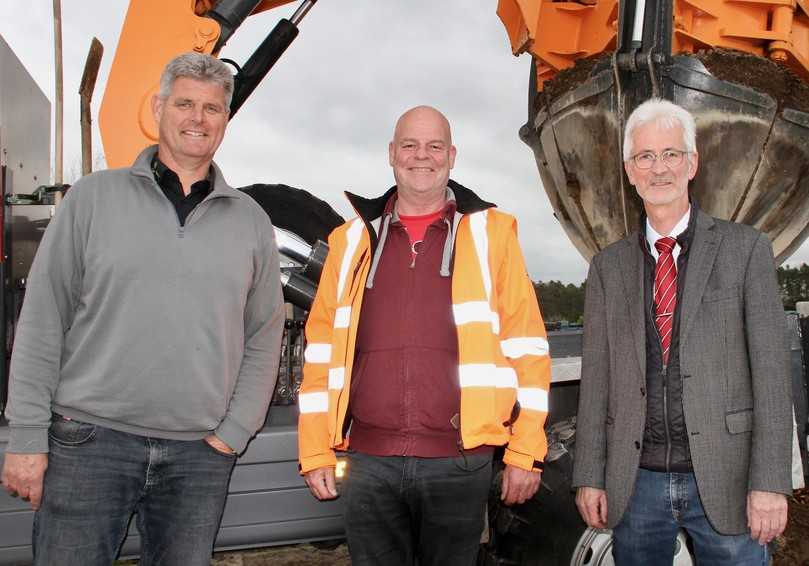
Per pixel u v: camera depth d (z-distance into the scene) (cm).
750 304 207
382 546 231
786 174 343
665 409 214
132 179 214
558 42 367
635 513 219
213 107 221
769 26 338
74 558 203
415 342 225
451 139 241
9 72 330
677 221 221
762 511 198
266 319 235
